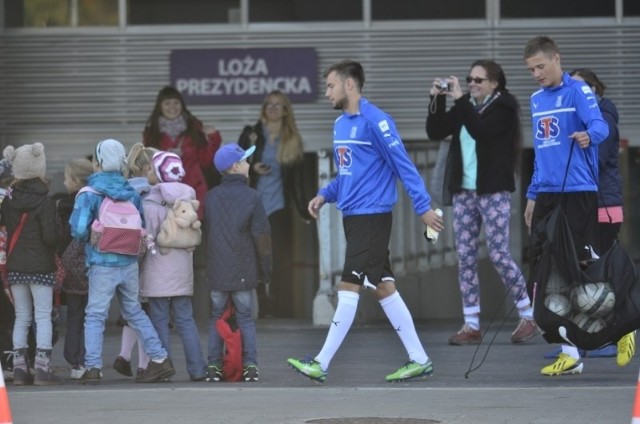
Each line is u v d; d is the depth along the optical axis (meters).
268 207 52.16
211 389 33.47
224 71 54.75
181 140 50.38
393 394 31.92
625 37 54.78
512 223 54.75
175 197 36.44
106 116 54.81
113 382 36.72
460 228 44.09
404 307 34.72
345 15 54.84
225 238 36.12
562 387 32.78
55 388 34.69
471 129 42.69
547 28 54.78
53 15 54.81
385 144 33.50
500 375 36.12
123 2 54.69
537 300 33.44
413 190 33.59
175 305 37.00
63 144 54.84
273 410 29.48
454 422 27.41
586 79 38.81
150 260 36.53
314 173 55.50
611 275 33.00
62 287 37.41
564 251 33.03
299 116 54.78
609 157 38.28
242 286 36.06
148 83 54.78
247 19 54.75
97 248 35.50
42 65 54.84
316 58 54.78
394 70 54.81
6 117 54.81
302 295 55.84
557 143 34.50
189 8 54.78
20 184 36.12
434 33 54.81
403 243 54.97
